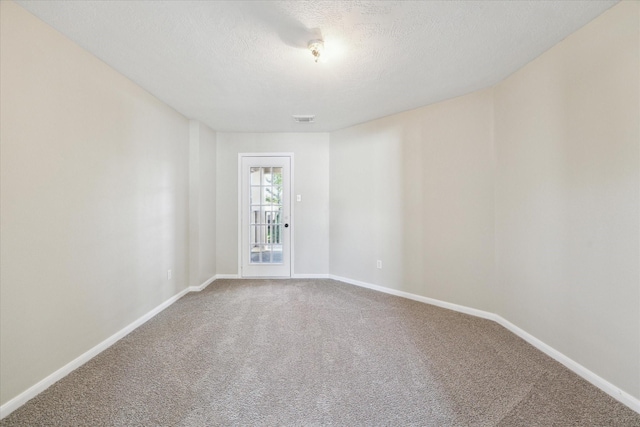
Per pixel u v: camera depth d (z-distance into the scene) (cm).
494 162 289
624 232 171
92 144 224
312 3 170
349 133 429
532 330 244
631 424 156
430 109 339
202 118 387
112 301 246
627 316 169
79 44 209
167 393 181
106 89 239
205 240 421
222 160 460
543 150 229
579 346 200
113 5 169
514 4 172
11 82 165
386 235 387
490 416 161
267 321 294
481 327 278
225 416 161
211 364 214
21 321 171
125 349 236
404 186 366
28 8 171
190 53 223
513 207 264
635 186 165
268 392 182
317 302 351
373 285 404
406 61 238
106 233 239
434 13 180
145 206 294
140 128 285
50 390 183
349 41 209
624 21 168
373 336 260
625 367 170
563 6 174
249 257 465
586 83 192
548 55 222
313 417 161
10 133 165
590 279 191
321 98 318
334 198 453
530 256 245
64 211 200
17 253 169
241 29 194
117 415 161
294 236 464
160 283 322
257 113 367
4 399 162
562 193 212
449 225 326
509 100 267
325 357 224
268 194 466
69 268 204
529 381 193
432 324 285
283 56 229
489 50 223
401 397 177
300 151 461
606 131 180
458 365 212
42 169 184
